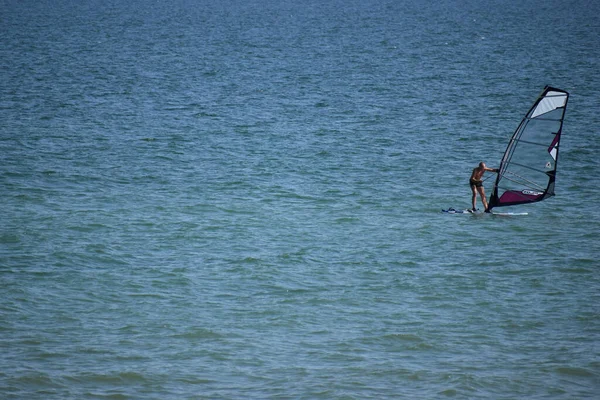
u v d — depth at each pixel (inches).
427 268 4065.0
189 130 7613.2
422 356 3110.2
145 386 2837.1
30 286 3713.1
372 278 3919.8
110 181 5698.8
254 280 3873.0
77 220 4741.6
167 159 6417.3
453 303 3624.5
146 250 4274.1
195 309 3516.2
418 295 3710.6
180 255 4210.1
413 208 5152.6
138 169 6067.9
